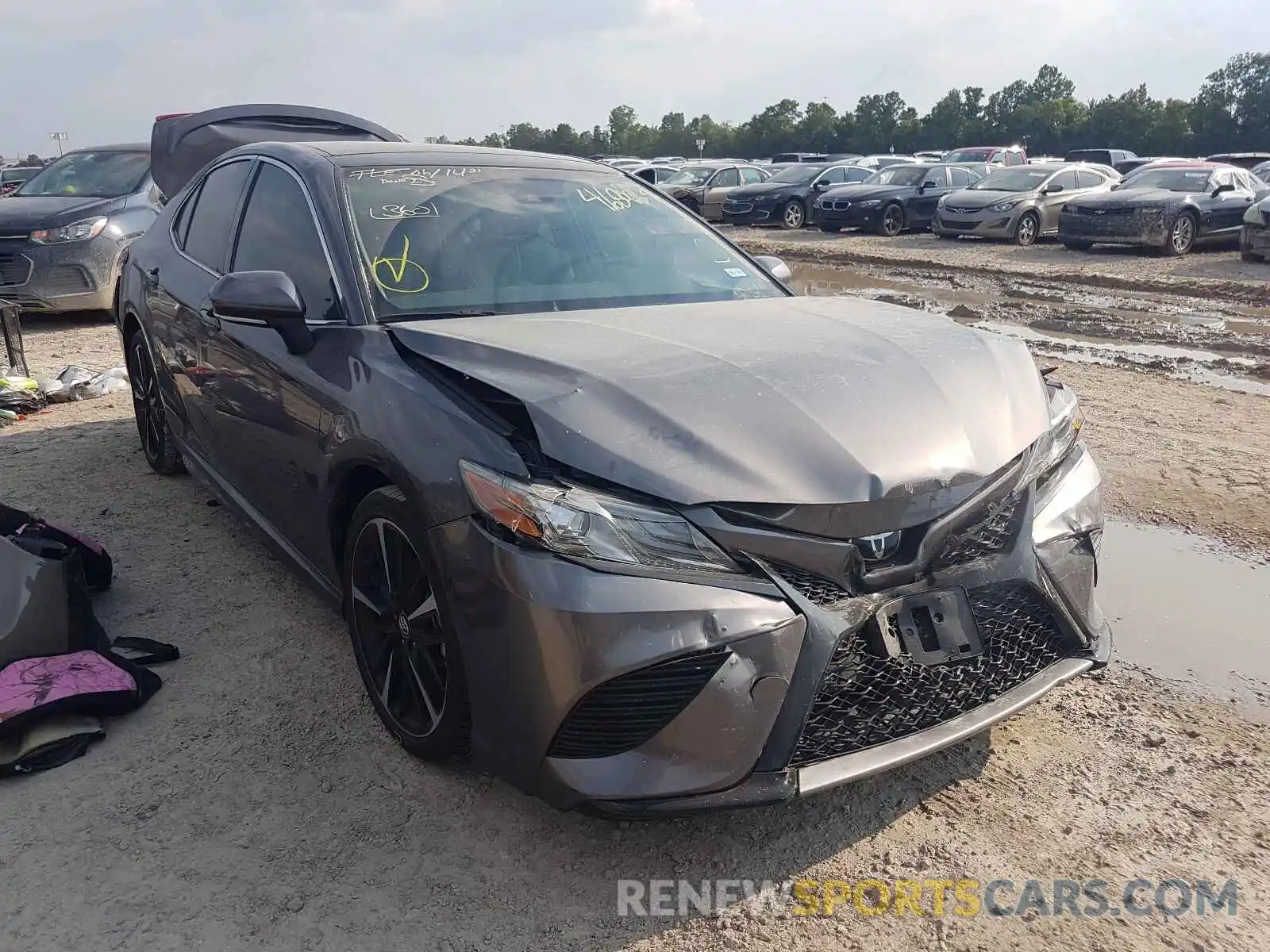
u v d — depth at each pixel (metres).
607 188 3.97
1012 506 2.56
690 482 2.20
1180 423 6.27
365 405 2.74
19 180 23.34
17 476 5.13
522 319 3.02
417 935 2.21
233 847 2.46
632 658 2.12
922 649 2.35
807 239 19.72
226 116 6.83
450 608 2.39
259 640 3.48
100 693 2.87
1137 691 3.25
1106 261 15.44
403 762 2.81
